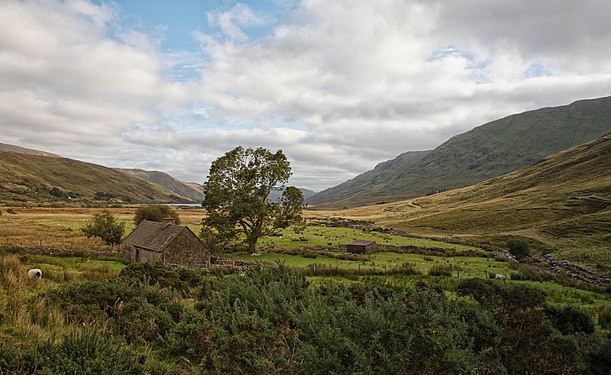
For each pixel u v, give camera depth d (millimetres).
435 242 82250
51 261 31625
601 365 11188
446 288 32062
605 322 22391
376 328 9773
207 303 16156
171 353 11359
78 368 7707
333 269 40219
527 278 41125
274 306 14766
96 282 15672
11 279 15797
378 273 40875
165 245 42969
